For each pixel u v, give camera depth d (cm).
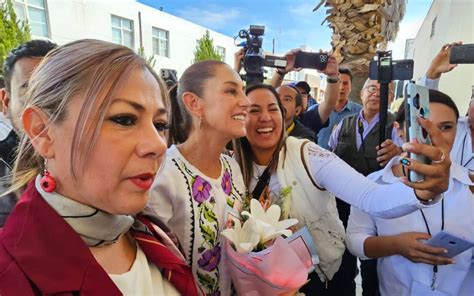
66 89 50
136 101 53
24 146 61
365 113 239
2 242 51
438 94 118
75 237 53
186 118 111
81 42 55
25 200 54
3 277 47
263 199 117
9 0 829
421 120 80
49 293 48
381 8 288
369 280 166
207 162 105
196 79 104
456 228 109
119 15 1275
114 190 52
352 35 304
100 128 50
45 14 1027
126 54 55
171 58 1548
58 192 54
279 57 214
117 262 63
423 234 109
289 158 121
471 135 176
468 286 115
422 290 110
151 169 55
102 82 50
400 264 117
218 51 1670
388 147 169
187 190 97
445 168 76
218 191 104
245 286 85
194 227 96
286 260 80
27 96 54
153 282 67
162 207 93
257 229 89
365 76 318
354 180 107
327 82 246
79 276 51
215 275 99
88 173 51
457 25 401
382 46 315
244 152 129
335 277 163
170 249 76
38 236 51
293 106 213
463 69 385
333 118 321
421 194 82
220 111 99
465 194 111
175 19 1557
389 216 95
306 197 116
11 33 809
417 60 736
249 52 200
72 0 1084
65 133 50
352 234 129
